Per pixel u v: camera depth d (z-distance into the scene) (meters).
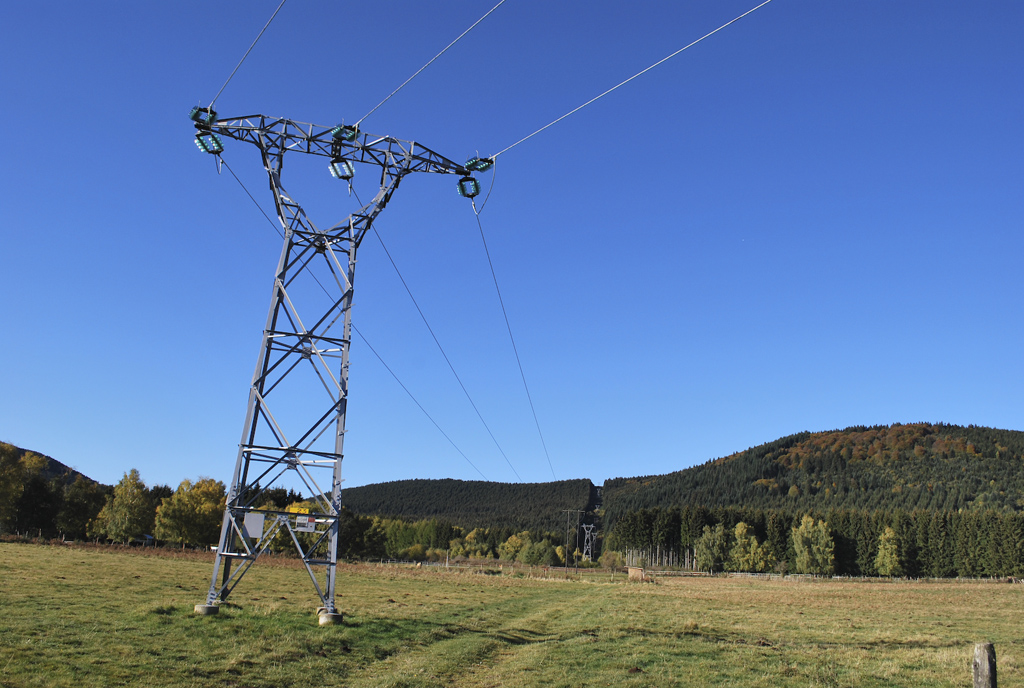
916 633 33.69
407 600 37.12
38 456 109.31
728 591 69.94
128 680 14.92
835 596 63.53
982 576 136.00
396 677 17.81
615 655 23.80
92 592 27.58
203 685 15.30
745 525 156.25
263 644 19.66
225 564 24.59
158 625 20.78
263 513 24.36
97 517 104.50
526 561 153.75
